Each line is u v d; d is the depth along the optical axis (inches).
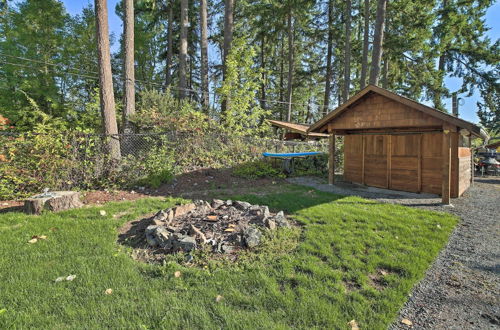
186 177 331.0
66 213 192.7
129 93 423.2
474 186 367.6
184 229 143.4
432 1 561.0
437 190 281.6
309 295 96.1
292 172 421.7
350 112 315.6
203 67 589.9
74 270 111.7
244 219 160.2
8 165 237.9
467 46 690.2
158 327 79.7
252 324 81.3
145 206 216.7
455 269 120.4
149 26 800.9
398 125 269.3
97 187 278.1
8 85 569.9
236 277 106.9
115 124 342.3
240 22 837.8
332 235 152.6
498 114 933.2
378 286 105.3
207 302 91.8
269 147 465.7
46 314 84.8
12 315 83.6
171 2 743.7
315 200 248.1
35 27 600.1
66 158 263.7
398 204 239.3
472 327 84.1
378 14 470.6
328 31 791.1
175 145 353.7
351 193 293.0
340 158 492.7
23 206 213.8
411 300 97.7
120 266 115.5
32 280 103.9
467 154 346.3
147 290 98.3
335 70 911.0
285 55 956.6
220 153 397.7
